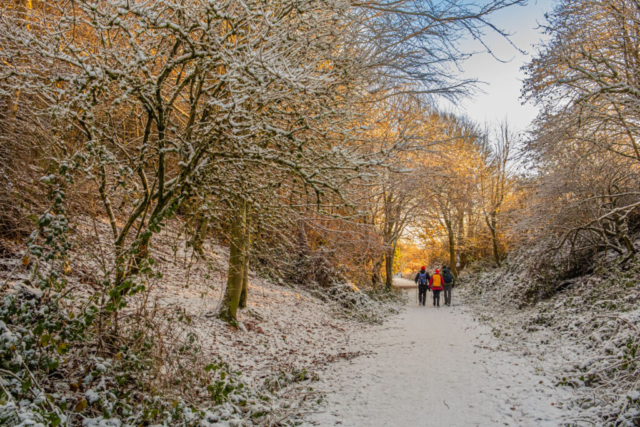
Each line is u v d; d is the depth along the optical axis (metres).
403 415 4.84
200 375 4.72
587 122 9.30
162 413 3.95
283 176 5.68
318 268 15.25
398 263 27.75
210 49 4.53
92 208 5.03
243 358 6.96
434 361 7.47
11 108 5.22
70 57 4.24
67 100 4.46
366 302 15.07
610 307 8.38
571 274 12.92
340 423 4.59
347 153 5.26
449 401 5.30
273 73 4.18
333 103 5.66
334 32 5.58
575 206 11.03
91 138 4.48
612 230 11.67
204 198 5.22
